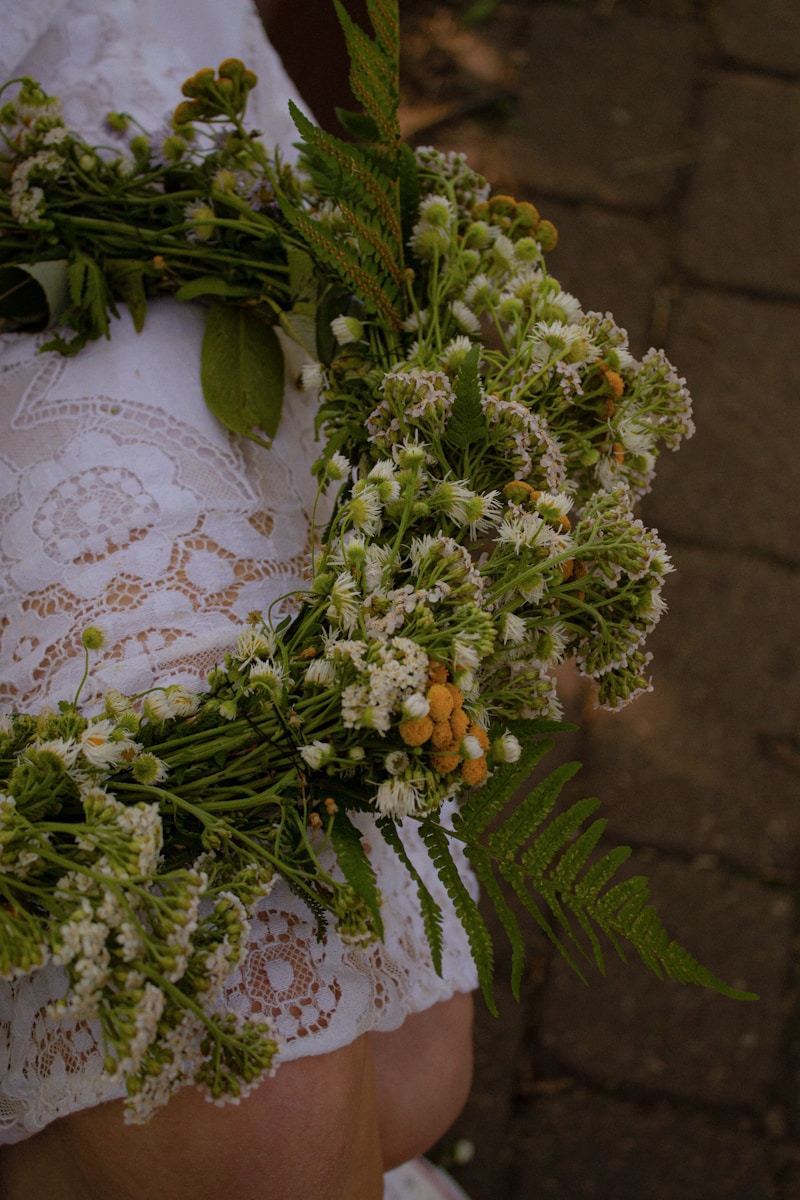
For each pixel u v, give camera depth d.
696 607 1.41
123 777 0.60
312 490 0.73
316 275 0.69
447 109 1.67
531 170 1.63
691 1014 1.24
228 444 0.70
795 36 1.75
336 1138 0.62
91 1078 0.60
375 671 0.57
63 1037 0.61
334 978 0.63
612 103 1.69
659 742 1.35
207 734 0.60
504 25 1.74
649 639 1.39
